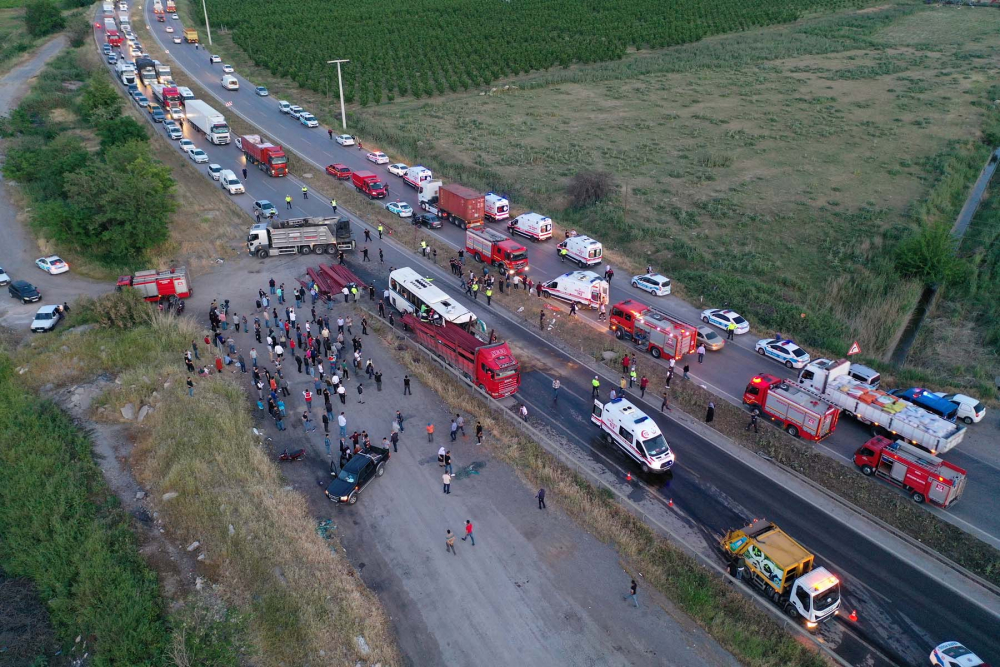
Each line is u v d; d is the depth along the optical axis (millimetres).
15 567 30359
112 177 61312
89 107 94250
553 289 56000
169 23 159875
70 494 33344
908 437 37781
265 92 114688
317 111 108250
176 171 81688
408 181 80375
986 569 30438
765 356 48281
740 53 137125
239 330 50875
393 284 53406
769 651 26812
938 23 155250
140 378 42875
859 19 158250
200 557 30484
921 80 115375
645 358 48031
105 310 50188
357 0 178875
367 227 70250
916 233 63812
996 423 40719
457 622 28062
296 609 27781
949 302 57219
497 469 36906
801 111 104250
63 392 42281
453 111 110188
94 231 60969
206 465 35594
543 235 66562
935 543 31953
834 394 41344
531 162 88000
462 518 33500
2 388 42594
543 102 114188
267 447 38562
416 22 157375
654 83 122688
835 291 56625
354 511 33938
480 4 173250
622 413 37969
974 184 80375
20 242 64062
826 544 32000
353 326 51781
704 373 46250
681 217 70312
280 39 142750
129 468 36219
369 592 29234
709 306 55156
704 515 33844
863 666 26328
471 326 48062
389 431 39969
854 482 35781
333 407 42094
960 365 47375
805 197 74688
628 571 30594
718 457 38219
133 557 30141
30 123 90812
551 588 29688
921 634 27656
